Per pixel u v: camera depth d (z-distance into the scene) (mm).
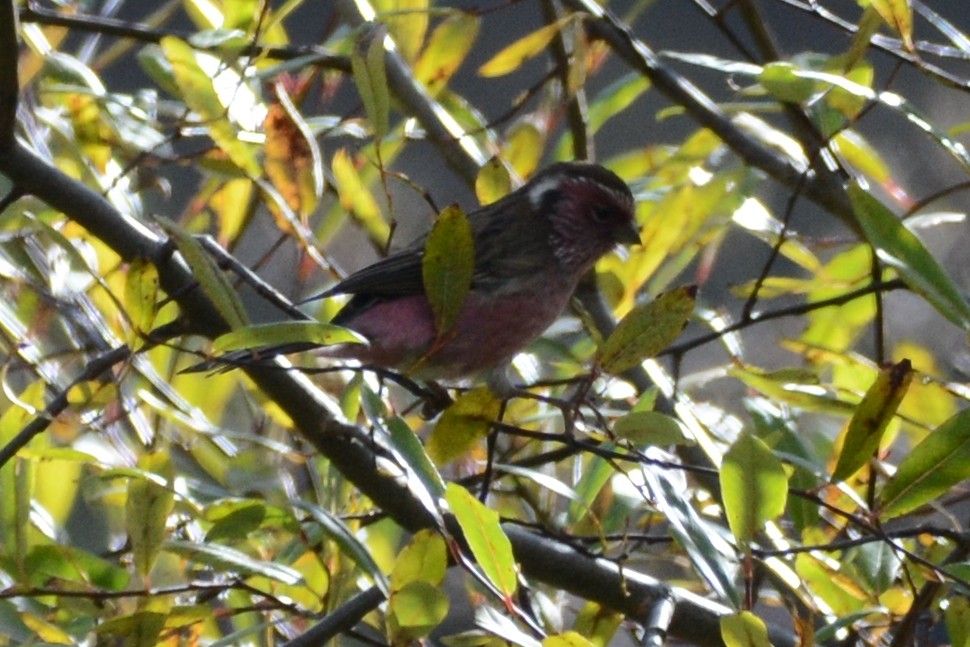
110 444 8695
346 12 10625
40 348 9023
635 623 8656
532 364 10188
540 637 6793
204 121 8344
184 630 7391
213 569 7645
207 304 7863
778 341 11008
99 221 7883
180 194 12602
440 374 9766
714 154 10508
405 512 7988
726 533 7641
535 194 10219
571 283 10180
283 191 8219
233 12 8797
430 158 15414
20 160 7773
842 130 8133
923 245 6891
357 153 10031
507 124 15008
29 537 7715
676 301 6586
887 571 7715
